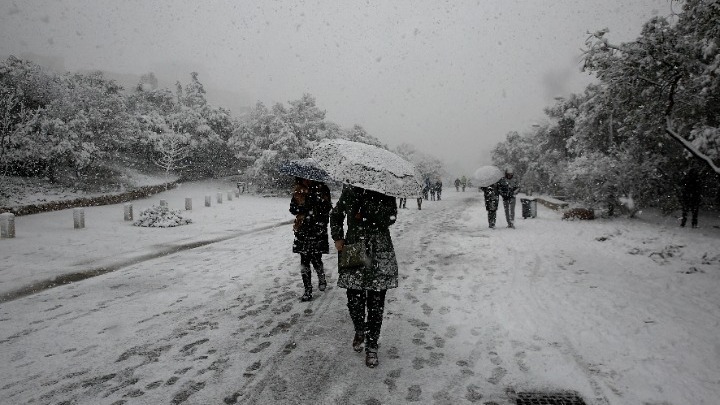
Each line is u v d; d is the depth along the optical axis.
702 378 3.27
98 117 25.20
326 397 3.12
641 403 2.97
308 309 5.22
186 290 6.11
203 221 15.81
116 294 5.88
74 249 9.42
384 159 3.73
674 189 13.69
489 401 3.07
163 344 4.12
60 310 5.16
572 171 15.98
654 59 6.87
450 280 6.64
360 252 3.60
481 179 11.75
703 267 6.95
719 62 6.53
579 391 3.17
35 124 21.20
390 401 3.07
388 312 5.12
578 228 12.45
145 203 24.19
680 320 4.52
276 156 35.03
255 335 4.36
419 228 13.48
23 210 16.38
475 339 4.24
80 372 3.51
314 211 5.41
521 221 14.80
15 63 22.33
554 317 4.76
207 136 39.09
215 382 3.34
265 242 10.77
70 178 23.36
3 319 4.82
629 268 7.14
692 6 6.80
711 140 8.39
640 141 12.92
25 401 3.04
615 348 3.88
